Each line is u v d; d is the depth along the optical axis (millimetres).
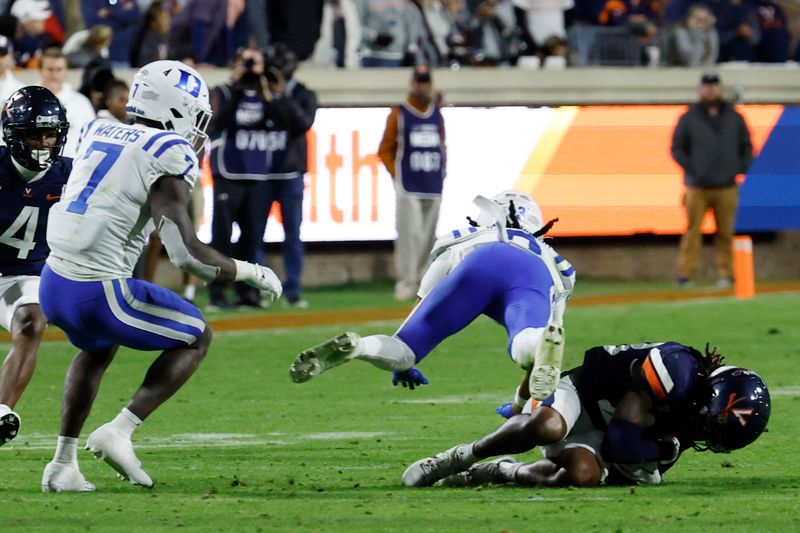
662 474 23453
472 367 42250
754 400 21797
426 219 58562
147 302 21875
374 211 62250
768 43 72000
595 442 22828
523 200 25453
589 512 20391
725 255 62562
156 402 22234
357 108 61688
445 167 58469
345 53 64812
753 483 23516
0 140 25562
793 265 68562
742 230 67375
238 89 52000
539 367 21125
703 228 66938
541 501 21359
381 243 63031
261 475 24578
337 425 31516
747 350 44656
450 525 19344
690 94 66188
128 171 21562
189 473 24797
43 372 40438
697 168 61312
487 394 36844
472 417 32750
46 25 60312
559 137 64438
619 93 65062
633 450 22109
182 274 62031
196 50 59969
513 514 20203
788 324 51219
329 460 26500
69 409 22469
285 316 53156
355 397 36344
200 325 22281
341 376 40531
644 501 21406
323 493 22406
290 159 53625
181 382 22312
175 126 22391
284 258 55656
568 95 64562
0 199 24672
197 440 29250
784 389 36844
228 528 19094
